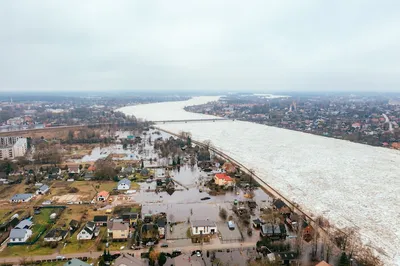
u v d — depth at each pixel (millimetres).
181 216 107938
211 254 83250
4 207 115812
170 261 79125
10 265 77812
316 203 122062
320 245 87750
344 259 76438
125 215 102625
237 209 113375
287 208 112438
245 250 85625
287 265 78812
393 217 110500
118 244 88188
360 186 141375
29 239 90812
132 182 146875
